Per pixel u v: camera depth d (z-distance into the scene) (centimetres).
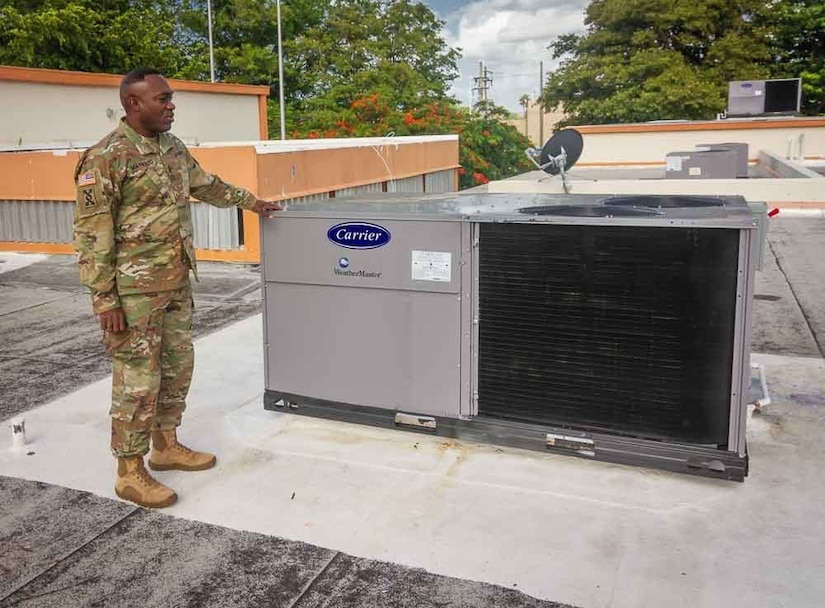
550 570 272
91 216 293
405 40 3275
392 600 257
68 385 485
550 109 3381
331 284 382
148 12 2802
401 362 375
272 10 3319
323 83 3128
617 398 335
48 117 1234
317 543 293
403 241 360
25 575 275
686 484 331
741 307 308
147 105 300
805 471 343
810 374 475
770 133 2156
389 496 329
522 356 349
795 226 1184
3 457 375
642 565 273
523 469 350
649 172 2052
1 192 1016
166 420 349
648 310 321
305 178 966
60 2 2217
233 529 304
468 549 287
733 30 3200
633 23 3209
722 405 319
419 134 2250
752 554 279
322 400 399
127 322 310
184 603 258
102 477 353
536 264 337
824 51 3241
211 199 358
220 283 802
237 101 1817
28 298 753
